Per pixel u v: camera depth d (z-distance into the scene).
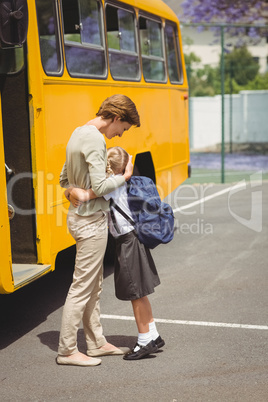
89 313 7.09
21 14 6.64
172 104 13.93
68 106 8.62
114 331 8.04
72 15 8.94
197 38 46.75
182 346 7.47
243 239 13.30
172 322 8.32
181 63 14.98
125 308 8.99
